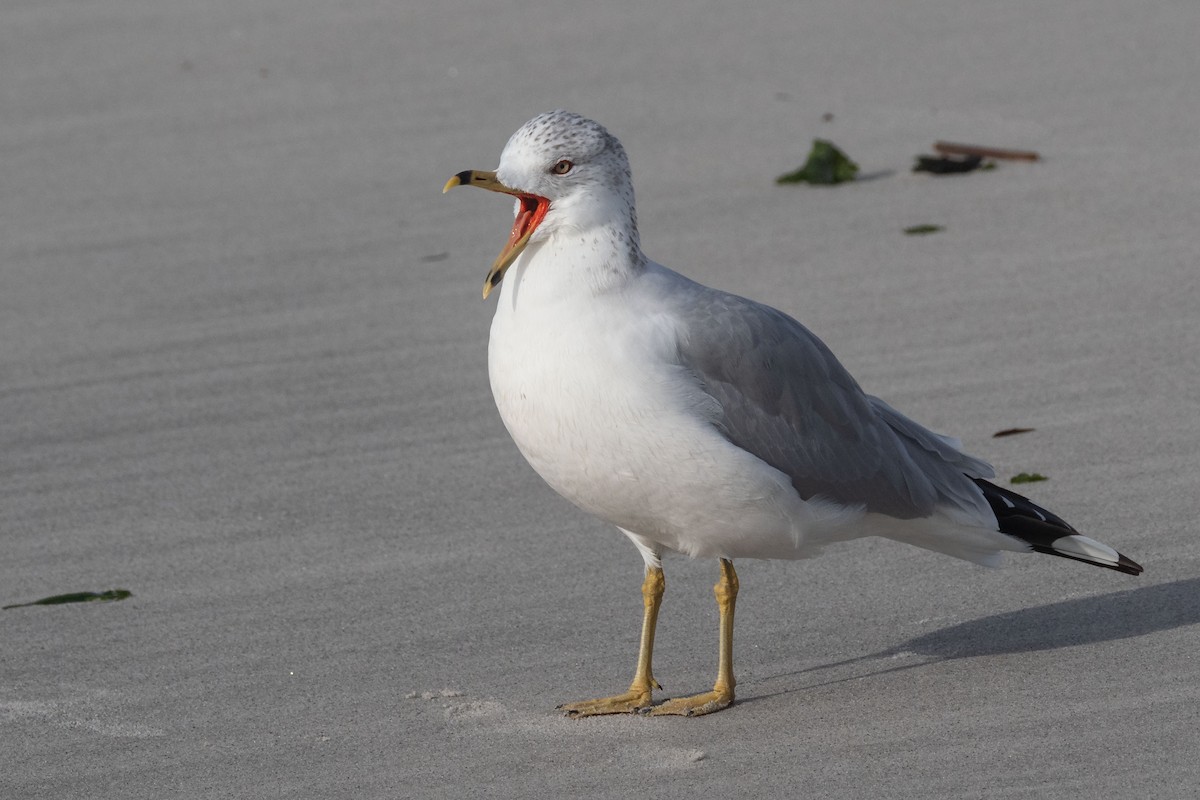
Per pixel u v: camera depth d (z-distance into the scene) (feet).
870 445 29.32
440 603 33.86
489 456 41.57
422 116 72.18
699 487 27.58
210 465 41.91
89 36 86.99
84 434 44.34
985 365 44.73
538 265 27.99
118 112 75.56
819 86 72.59
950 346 46.21
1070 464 38.55
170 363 49.06
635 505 28.09
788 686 29.55
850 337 47.34
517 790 26.13
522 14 86.74
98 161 69.51
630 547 36.09
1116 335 45.96
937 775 25.61
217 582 35.42
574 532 36.99
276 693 30.35
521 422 28.09
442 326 50.70
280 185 65.26
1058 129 64.85
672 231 57.16
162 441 43.62
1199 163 59.62
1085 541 30.17
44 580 35.96
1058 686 28.48
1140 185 58.03
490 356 28.71
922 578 33.81
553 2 88.69
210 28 87.51
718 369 27.91
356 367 47.88
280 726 28.99
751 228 57.06
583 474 27.96
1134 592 32.32
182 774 27.43
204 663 31.73
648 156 65.26
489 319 51.08
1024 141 63.87
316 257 57.47
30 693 30.78
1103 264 51.26
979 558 31.09
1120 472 37.91
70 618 33.99
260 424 44.34
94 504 39.96
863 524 29.63
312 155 68.49
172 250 59.11
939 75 72.84
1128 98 67.72
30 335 51.93
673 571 34.78
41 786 27.27
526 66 78.07
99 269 57.67
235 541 37.47
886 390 43.60
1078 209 56.29
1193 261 50.70
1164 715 26.96
